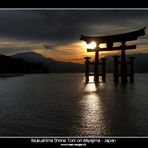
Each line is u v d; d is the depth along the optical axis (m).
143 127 6.99
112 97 15.38
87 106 11.33
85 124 7.39
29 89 22.70
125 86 25.55
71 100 13.77
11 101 13.39
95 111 9.83
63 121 7.82
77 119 8.17
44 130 6.66
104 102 12.81
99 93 18.28
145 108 10.62
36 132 6.44
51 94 17.70
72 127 7.04
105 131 6.60
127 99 14.25
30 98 14.94
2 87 25.12
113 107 10.95
